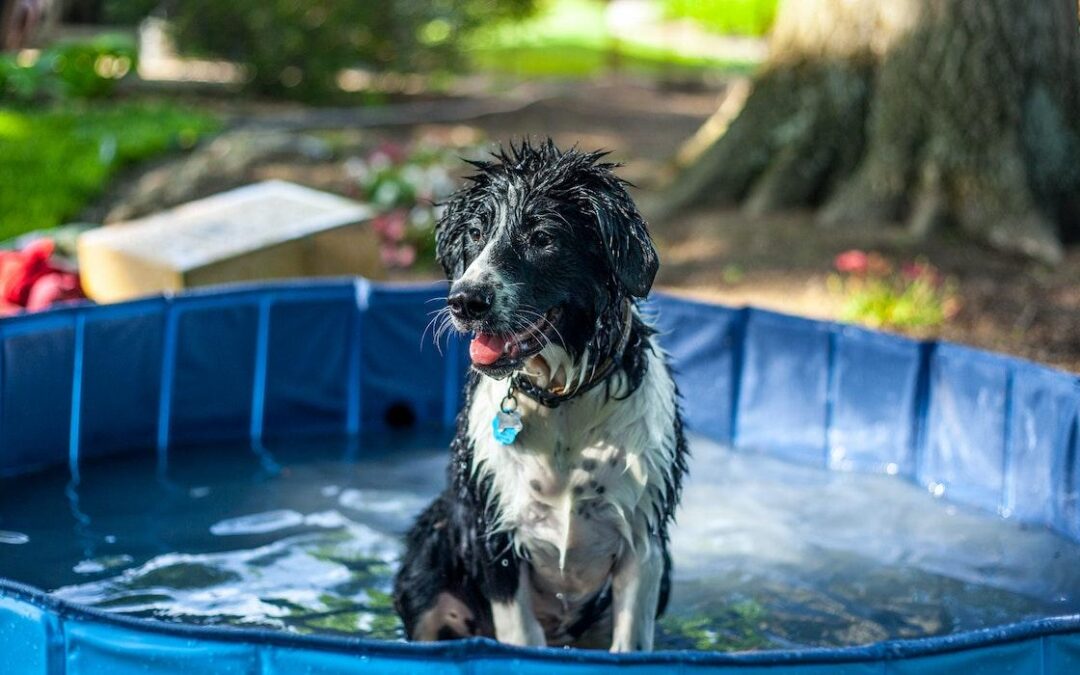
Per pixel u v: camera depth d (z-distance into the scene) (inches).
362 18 540.1
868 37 332.8
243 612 166.1
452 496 151.7
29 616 116.0
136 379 220.5
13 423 206.1
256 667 109.4
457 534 149.6
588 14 993.5
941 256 302.2
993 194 312.8
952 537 195.9
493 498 143.2
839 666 110.3
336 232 275.3
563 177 133.8
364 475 217.6
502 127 519.5
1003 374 202.4
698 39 880.9
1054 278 292.8
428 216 328.2
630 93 647.8
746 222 328.8
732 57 800.3
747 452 231.9
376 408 242.4
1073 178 319.9
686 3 919.7
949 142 317.1
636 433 139.9
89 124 464.1
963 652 113.1
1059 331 263.6
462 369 245.6
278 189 301.4
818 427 227.5
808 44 340.2
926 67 319.3
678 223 337.7
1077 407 189.6
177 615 164.2
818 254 303.9
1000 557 189.0
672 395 148.0
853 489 214.8
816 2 337.1
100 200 384.2
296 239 268.2
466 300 127.5
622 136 519.2
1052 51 319.0
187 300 222.2
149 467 216.4
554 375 137.6
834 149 336.5
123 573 176.4
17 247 280.8
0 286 247.8
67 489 204.7
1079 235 319.6
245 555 184.2
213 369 227.8
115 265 265.1
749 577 182.2
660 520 144.6
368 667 108.2
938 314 267.9
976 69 315.0
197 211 286.8
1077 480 191.2
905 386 216.8
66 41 543.2
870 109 333.4
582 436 139.2
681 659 108.8
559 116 557.3
